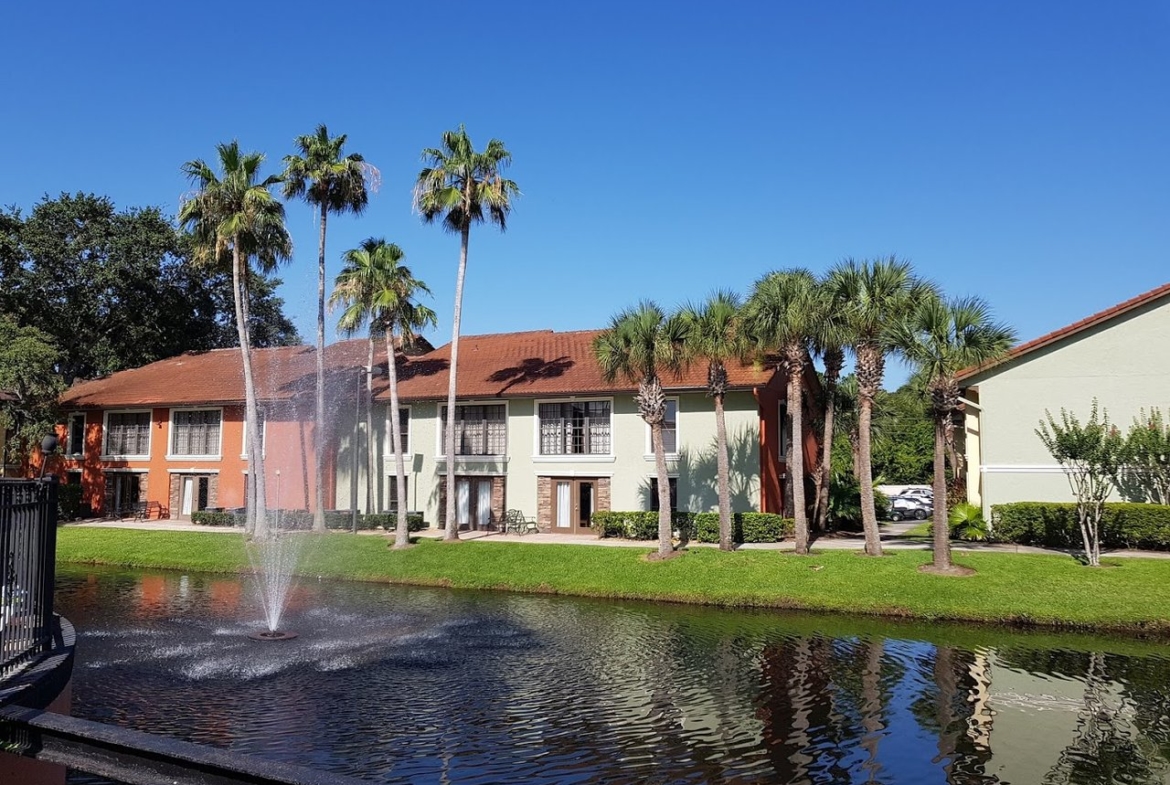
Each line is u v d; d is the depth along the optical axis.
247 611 19.77
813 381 35.03
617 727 11.11
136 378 44.03
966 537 26.23
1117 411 24.97
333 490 35.72
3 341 39.19
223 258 33.03
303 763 9.70
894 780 9.42
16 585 6.68
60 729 4.67
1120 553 22.56
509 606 20.86
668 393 30.16
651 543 28.02
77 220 49.34
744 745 10.47
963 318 20.50
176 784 4.16
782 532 27.56
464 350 39.09
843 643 16.38
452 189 28.53
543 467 32.47
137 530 34.03
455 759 9.88
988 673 14.07
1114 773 9.66
